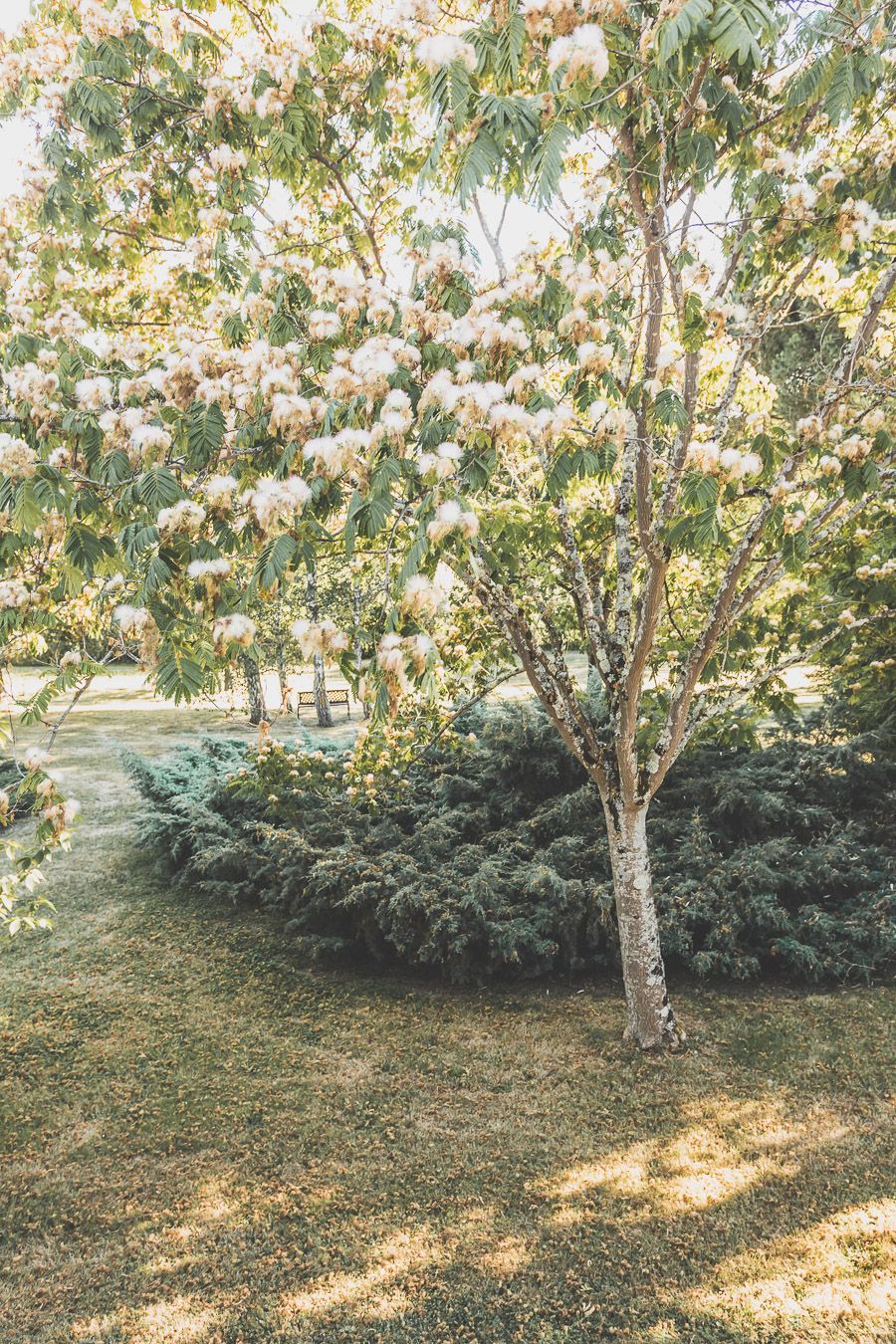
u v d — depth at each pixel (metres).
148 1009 5.92
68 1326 3.35
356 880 6.38
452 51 2.10
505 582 4.51
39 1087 5.04
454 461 2.27
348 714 18.61
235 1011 5.84
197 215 4.11
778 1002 5.48
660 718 5.41
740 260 3.90
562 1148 4.21
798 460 3.77
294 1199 3.99
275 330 3.05
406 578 2.12
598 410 2.78
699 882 6.09
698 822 6.72
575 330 2.85
